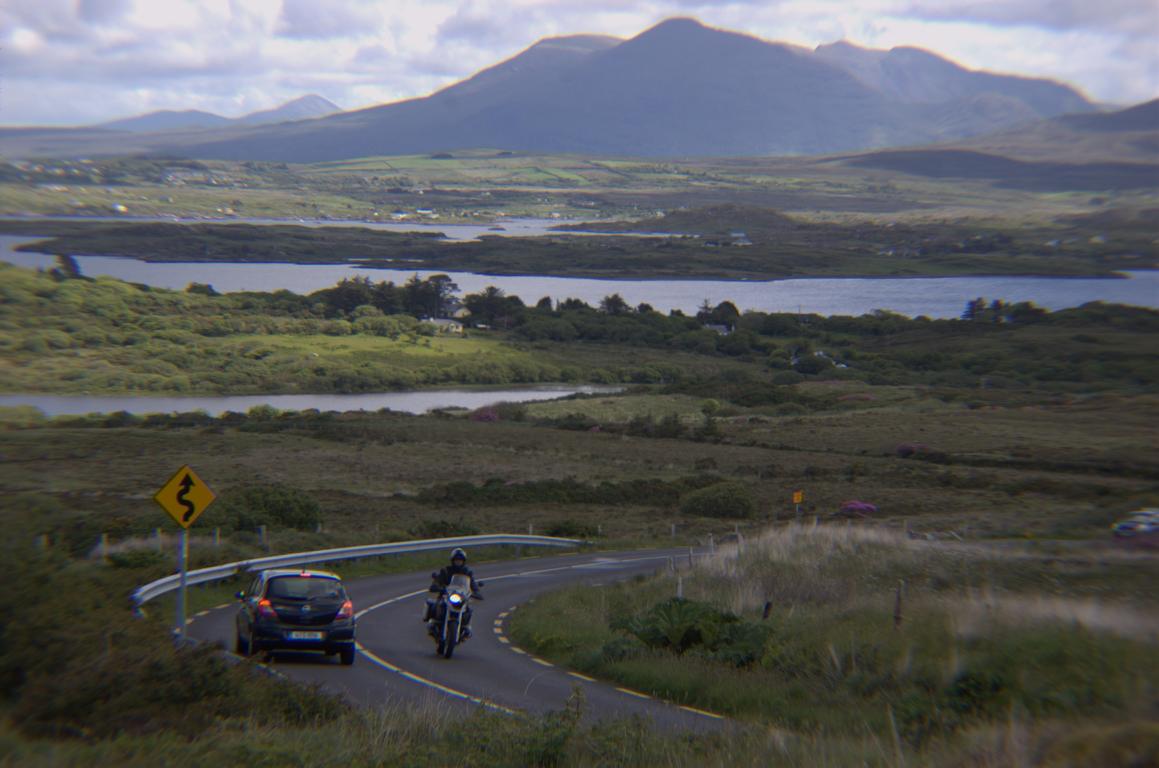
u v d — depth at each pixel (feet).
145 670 33.17
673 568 101.14
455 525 144.25
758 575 81.71
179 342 554.05
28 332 514.68
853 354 582.35
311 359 533.96
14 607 33.99
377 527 144.36
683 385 439.63
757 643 52.65
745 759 28.60
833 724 37.09
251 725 31.86
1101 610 52.34
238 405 445.37
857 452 261.65
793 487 217.15
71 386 456.86
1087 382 470.80
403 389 513.86
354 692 46.52
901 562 86.53
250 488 150.00
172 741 28.63
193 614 74.64
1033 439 267.80
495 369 541.75
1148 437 268.21
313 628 53.57
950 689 38.29
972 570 81.92
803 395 403.34
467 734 31.07
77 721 30.25
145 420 332.39
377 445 271.49
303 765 26.94
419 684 49.73
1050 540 124.36
